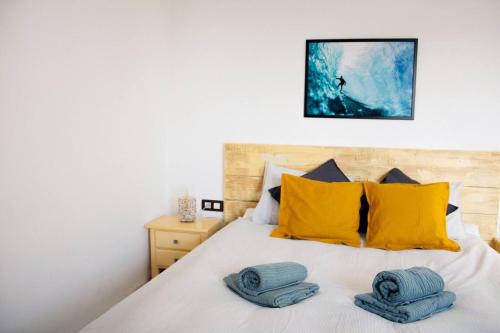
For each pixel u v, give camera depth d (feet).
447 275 6.32
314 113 9.85
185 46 10.42
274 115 10.11
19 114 5.81
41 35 6.15
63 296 6.91
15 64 5.70
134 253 9.32
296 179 8.71
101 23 7.65
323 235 8.07
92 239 7.66
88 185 7.47
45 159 6.35
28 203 6.06
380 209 8.01
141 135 9.37
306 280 6.05
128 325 4.58
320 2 9.54
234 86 10.26
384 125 9.54
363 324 4.70
